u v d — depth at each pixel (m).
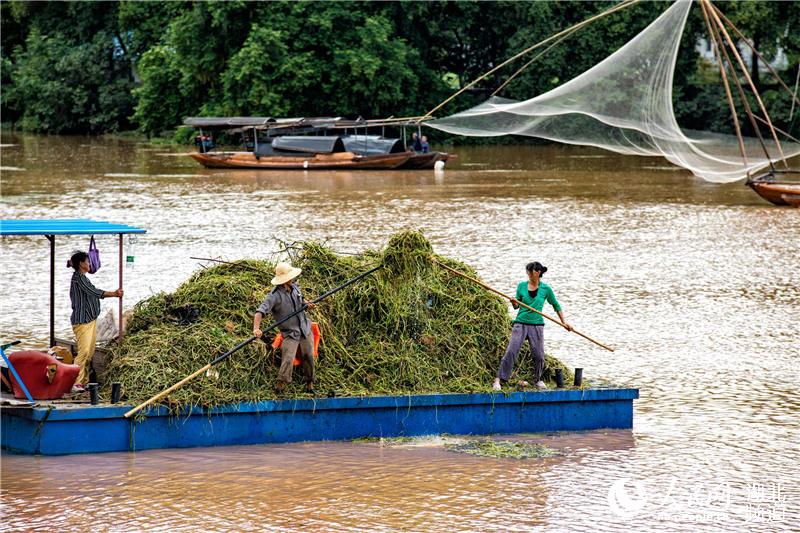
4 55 197.75
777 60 167.62
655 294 47.50
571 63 158.00
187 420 27.03
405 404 28.50
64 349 29.94
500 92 162.00
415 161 109.25
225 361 27.97
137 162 115.56
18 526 22.02
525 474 25.98
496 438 29.03
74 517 22.55
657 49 83.94
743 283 50.50
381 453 27.33
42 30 185.75
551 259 55.22
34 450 26.27
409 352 29.98
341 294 30.67
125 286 45.69
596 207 77.50
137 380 27.33
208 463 26.06
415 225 66.56
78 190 85.19
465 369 30.22
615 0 154.25
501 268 51.91
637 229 66.56
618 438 29.11
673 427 30.02
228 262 31.92
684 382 34.34
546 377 31.00
